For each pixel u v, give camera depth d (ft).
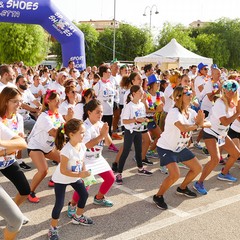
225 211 14.76
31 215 13.88
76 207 13.65
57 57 132.26
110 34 126.31
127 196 16.24
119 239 12.14
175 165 14.52
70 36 39.70
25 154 23.02
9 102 11.11
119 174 17.95
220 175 18.92
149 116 21.20
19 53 108.27
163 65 68.69
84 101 17.81
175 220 13.76
